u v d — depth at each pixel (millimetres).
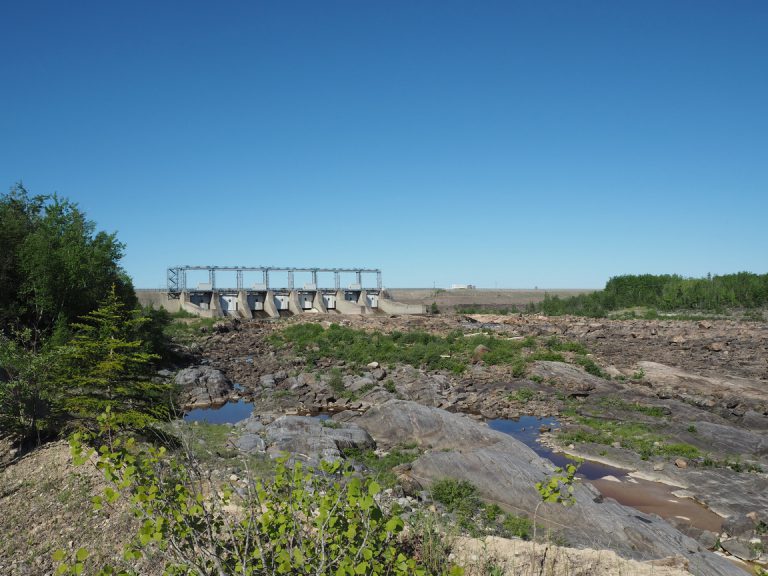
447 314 97688
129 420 17281
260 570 7312
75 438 7758
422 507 16109
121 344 18078
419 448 24094
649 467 22734
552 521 15953
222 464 17812
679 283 110875
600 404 32625
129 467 7348
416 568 7438
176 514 7152
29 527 12766
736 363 45031
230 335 64875
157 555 9812
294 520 7406
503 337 58719
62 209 39875
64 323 31234
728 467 22422
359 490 7059
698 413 29797
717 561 14211
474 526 15086
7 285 34656
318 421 26562
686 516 18234
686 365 44156
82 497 13836
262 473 17422
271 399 36750
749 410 30797
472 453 20266
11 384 18359
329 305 102500
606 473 22406
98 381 17578
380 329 67562
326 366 45781
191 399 36969
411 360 45656
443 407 33719
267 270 99438
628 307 109875
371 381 38906
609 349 52562
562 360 43188
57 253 35219
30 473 15789
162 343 45781
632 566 10914
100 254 37656
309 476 8352
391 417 26297
